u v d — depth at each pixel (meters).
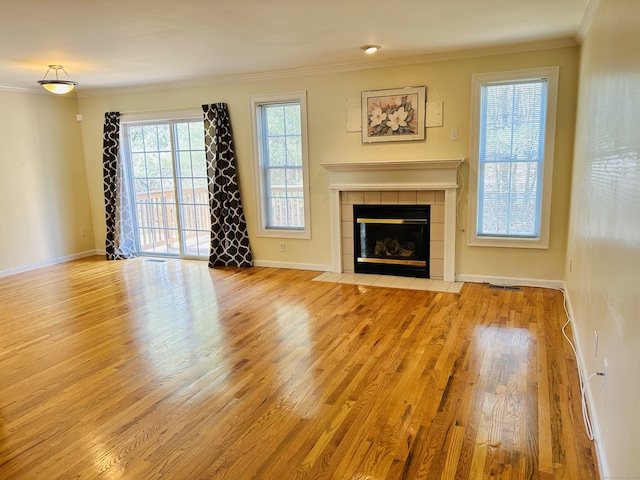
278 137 5.69
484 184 4.77
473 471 2.03
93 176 6.86
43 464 2.15
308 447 2.22
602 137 2.54
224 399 2.69
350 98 5.14
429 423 2.39
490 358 3.11
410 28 3.71
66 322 4.04
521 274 4.74
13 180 5.91
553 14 3.41
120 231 6.64
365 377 2.90
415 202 5.02
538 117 4.47
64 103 6.50
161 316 4.14
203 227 6.40
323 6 3.10
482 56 4.52
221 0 2.91
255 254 6.02
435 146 4.86
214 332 3.73
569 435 2.26
